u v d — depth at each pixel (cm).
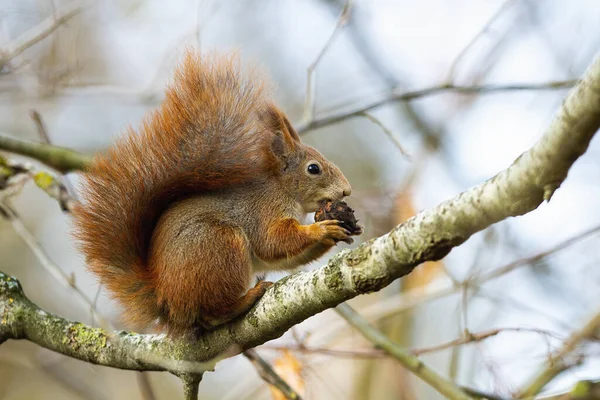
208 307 763
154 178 830
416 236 577
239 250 809
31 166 1127
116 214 816
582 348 982
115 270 812
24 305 830
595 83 450
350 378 1434
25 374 1753
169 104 854
